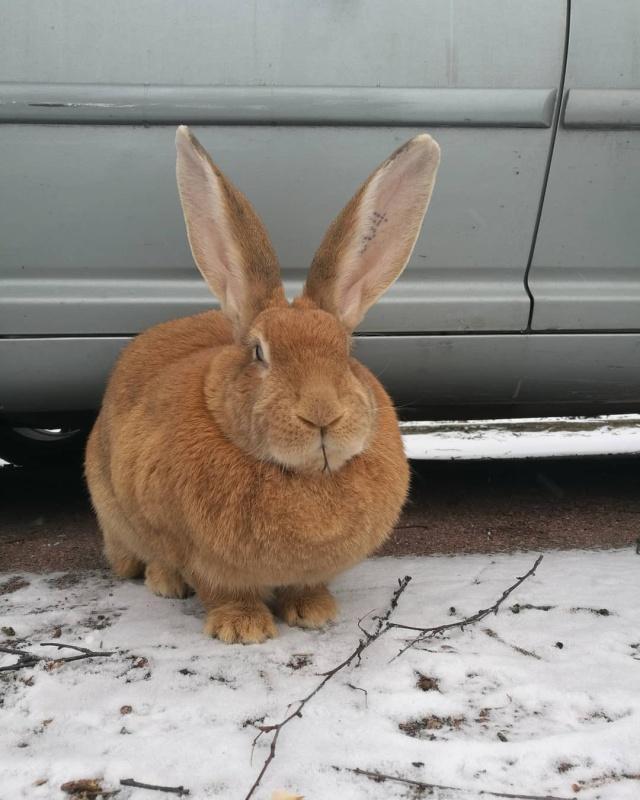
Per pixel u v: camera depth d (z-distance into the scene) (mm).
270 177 885
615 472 1242
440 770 468
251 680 571
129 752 486
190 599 729
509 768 470
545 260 932
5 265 882
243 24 852
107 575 804
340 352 582
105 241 888
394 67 870
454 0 867
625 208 925
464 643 621
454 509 1041
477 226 913
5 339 895
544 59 882
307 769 468
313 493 585
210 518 591
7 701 552
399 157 654
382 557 837
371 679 567
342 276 650
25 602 730
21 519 1028
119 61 848
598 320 942
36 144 860
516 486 1159
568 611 678
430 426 1547
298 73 863
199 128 870
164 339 758
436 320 928
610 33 886
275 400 553
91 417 1021
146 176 877
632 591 720
